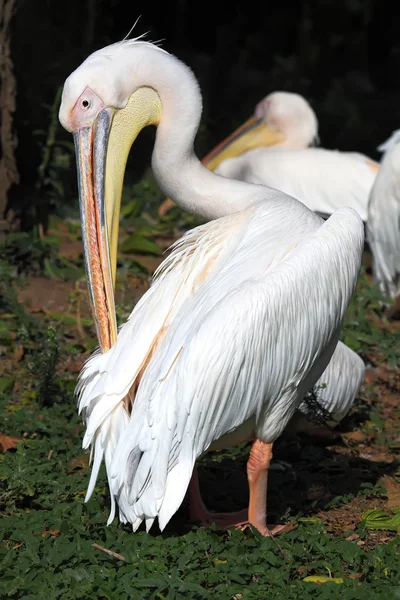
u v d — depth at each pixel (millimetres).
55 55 20375
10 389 9828
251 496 6984
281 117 16453
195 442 6293
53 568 6273
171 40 33719
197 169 7676
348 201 14930
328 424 9094
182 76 7484
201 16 35375
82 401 6758
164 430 6199
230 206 7590
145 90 7496
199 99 7551
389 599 5953
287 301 6453
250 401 6469
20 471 7488
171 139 7574
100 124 7359
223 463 8508
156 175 7781
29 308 12273
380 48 36531
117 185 7523
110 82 7312
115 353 6852
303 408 8602
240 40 35906
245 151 16594
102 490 7629
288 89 30250
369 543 7129
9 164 13914
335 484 8242
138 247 15016
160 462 6172
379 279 13430
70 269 13844
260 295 6363
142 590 6059
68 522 6879
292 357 6605
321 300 6684
